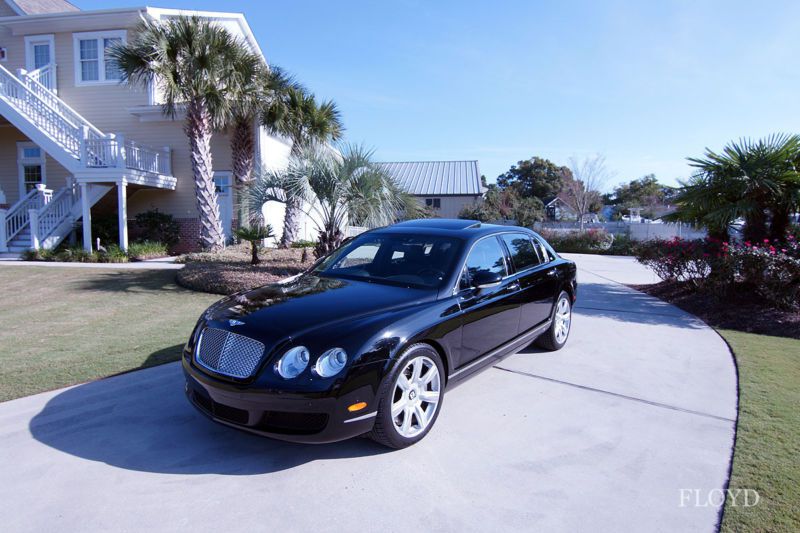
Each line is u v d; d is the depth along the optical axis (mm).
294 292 4047
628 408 4223
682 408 4230
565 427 3852
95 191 16203
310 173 9969
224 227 18578
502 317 4574
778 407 4230
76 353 5641
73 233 17219
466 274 4277
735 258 8281
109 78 18453
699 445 3568
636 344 6332
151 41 13055
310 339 3197
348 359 3133
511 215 34094
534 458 3377
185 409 4086
